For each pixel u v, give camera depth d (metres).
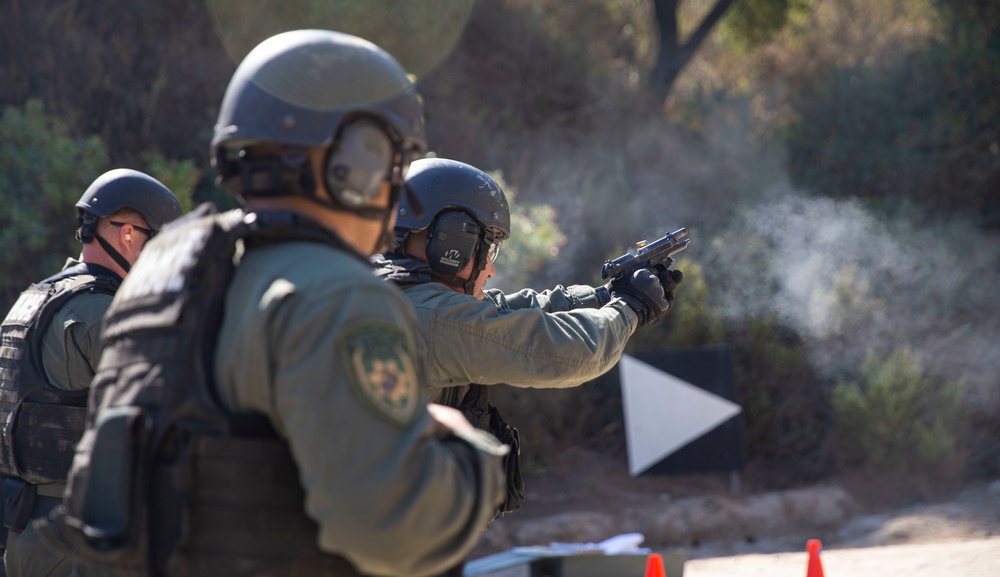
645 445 17.22
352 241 3.35
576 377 5.11
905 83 26.91
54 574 5.98
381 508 2.69
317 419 2.72
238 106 3.21
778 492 18.19
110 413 3.02
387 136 3.27
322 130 3.13
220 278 3.05
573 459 18.80
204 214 3.25
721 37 33.94
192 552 2.93
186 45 22.11
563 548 7.26
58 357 6.00
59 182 15.75
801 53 32.31
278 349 2.82
